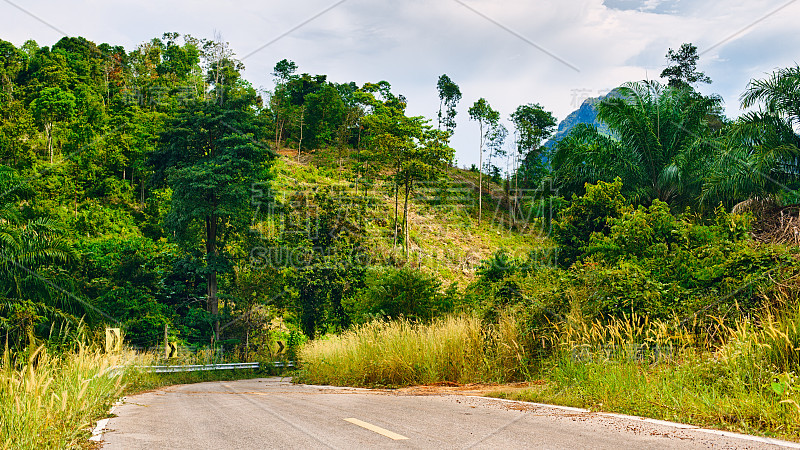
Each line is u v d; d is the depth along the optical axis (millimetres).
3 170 37312
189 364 28969
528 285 14648
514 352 12375
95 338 21641
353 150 104375
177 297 40062
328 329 38781
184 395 12914
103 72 104938
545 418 6625
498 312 13883
